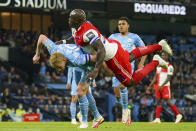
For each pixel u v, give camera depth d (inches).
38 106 2630.4
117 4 3341.5
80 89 992.9
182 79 3565.5
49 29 3929.6
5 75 3006.9
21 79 3090.6
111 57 923.4
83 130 895.7
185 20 4594.0
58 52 882.8
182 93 3412.9
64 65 890.1
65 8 3139.8
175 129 1028.5
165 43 1000.9
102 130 907.4
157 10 3430.1
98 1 3294.8
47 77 3196.4
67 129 941.2
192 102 3287.4
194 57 4099.4
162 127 1149.1
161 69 1771.7
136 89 3122.5
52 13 4224.9
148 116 2755.9
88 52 917.2
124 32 1384.1
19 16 4210.1
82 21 891.4
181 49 4308.6
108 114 2962.6
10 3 2938.0
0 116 2405.3
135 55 973.2
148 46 995.3
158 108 1763.0
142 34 4463.6
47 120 2573.8
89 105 1031.0
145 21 4480.8
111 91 3105.3
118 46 935.7
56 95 2810.0
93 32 882.1
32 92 2795.3
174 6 3481.8
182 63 3880.4
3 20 4158.5
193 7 3548.2
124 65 941.8
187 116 2989.7
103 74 3253.0
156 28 4520.2
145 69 986.7
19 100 2652.6
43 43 935.7
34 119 1969.7
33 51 3444.9
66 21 4020.7
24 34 3688.5
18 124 1348.4
